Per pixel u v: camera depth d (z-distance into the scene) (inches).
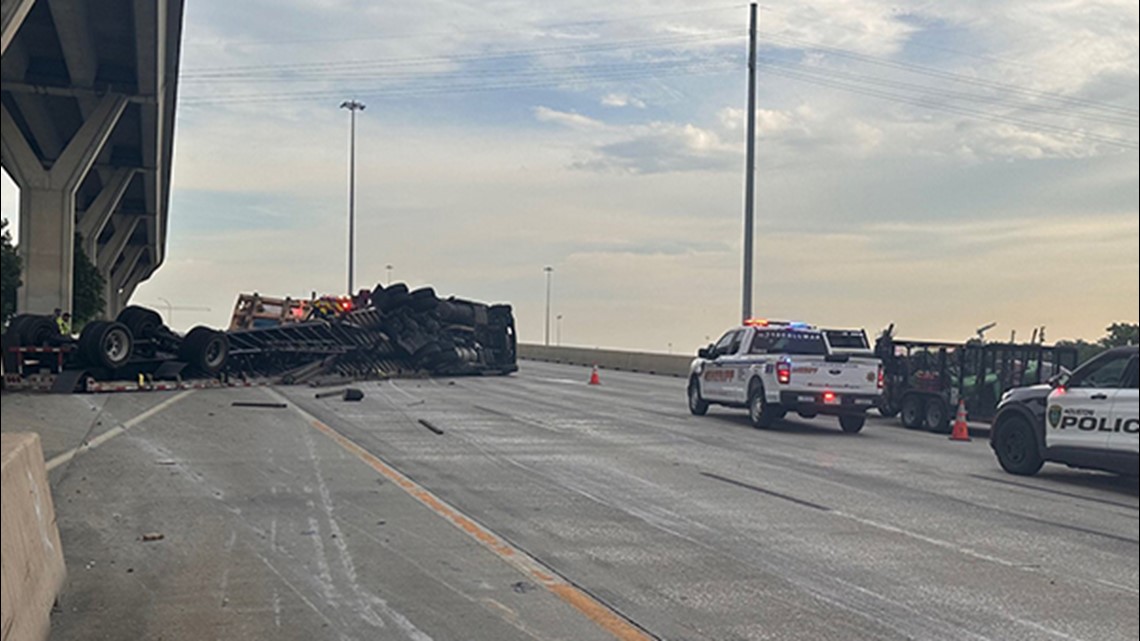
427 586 307.0
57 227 1416.1
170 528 375.2
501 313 1561.3
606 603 295.9
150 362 994.7
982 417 842.2
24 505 218.1
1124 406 542.6
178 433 648.4
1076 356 874.8
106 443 588.1
